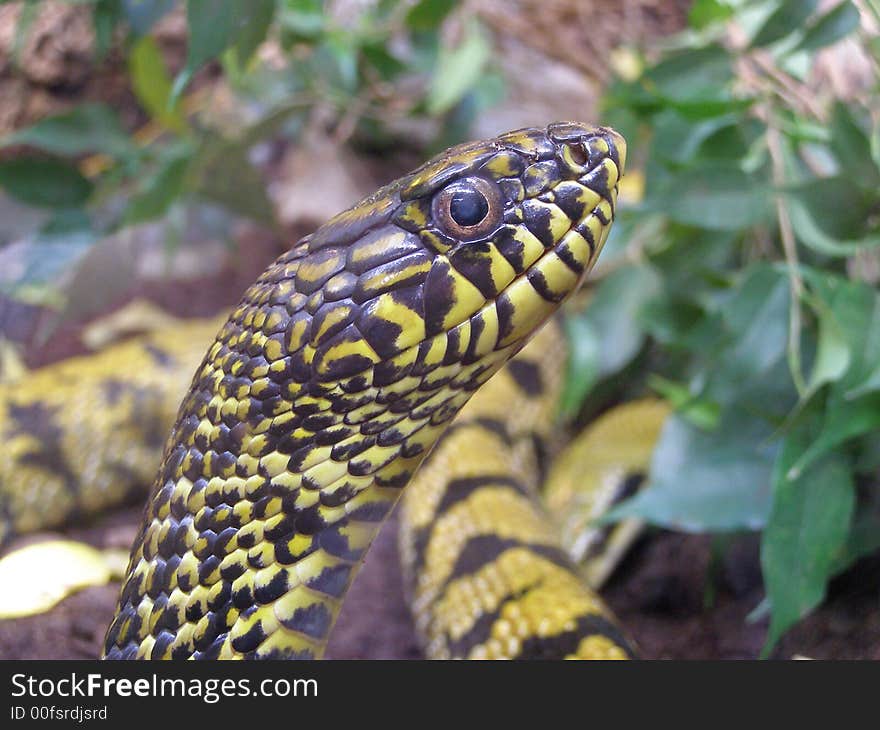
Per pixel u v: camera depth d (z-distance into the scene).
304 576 0.35
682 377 0.48
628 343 0.49
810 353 0.41
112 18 0.45
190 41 0.39
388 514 0.36
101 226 0.52
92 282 0.52
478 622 0.41
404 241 0.35
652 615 0.44
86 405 0.52
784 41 0.42
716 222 0.41
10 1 0.47
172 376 0.54
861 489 0.41
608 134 0.35
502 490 0.46
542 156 0.35
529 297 0.35
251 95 0.57
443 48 0.56
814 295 0.41
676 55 0.42
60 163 0.50
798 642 0.41
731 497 0.41
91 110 0.50
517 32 0.56
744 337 0.41
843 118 0.41
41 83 0.66
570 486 0.48
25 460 0.50
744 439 0.41
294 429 0.35
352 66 0.55
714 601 0.44
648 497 0.41
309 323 0.35
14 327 0.63
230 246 0.62
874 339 0.39
